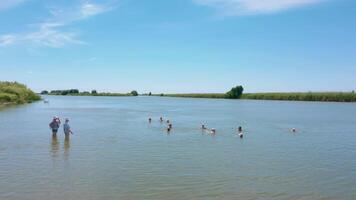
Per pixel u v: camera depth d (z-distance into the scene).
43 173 27.94
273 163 32.41
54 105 155.00
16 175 27.27
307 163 32.56
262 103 192.50
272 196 22.94
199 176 27.47
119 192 23.39
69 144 42.12
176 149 39.28
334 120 80.19
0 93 151.25
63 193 23.05
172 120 79.00
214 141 45.84
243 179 26.75
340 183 26.00
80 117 86.56
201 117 88.56
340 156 36.19
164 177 27.08
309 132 57.34
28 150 37.91
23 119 76.00
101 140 45.75
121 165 30.94
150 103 197.75
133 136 50.12
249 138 49.25
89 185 24.84
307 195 23.22
